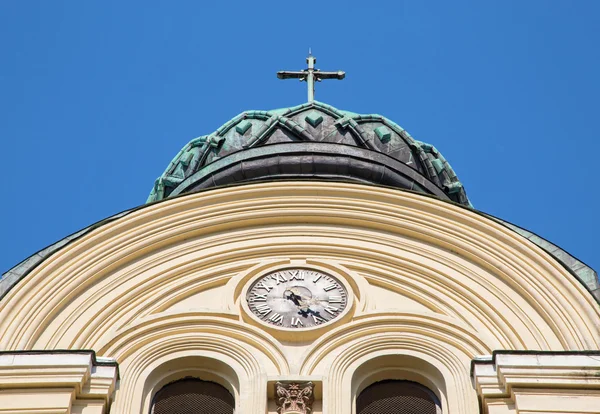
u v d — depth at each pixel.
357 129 43.44
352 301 36.22
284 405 33.72
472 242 37.47
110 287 36.66
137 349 35.19
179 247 37.72
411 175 42.12
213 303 36.53
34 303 35.88
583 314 35.53
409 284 36.91
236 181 41.75
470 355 35.06
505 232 37.44
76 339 35.47
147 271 37.16
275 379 34.09
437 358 34.94
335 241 37.91
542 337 35.41
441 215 38.06
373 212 38.28
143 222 37.88
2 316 35.47
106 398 33.75
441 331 35.53
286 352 35.06
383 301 36.59
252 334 35.44
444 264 37.28
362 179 41.47
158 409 34.59
